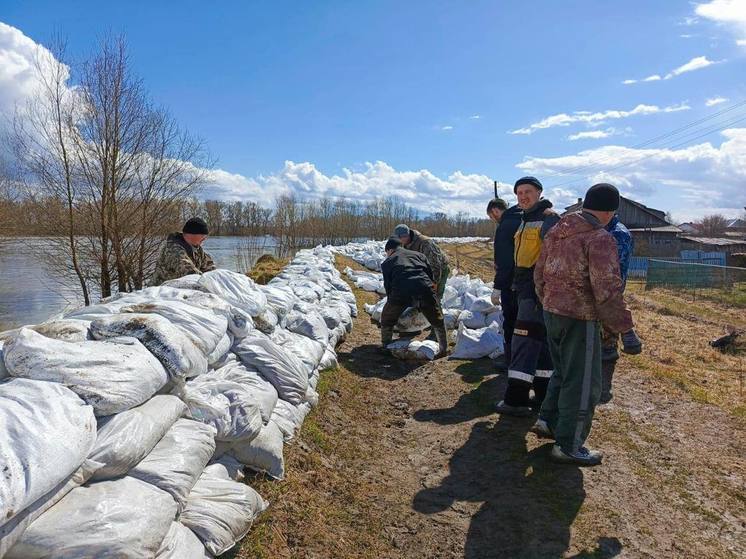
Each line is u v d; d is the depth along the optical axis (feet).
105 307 10.01
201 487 8.02
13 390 5.88
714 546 9.02
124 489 6.17
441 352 21.01
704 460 11.91
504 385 17.04
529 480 11.21
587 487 10.84
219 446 9.12
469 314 23.18
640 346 12.52
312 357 15.01
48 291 53.01
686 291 54.70
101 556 5.28
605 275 10.28
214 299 12.20
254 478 9.79
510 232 16.65
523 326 14.37
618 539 9.21
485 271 70.18
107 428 6.46
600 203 10.61
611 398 15.58
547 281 11.32
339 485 11.05
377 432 14.24
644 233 123.95
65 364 6.63
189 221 16.85
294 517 9.37
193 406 8.83
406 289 20.59
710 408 14.92
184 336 9.04
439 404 16.05
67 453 5.41
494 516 10.07
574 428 11.35
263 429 10.32
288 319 17.20
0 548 4.75
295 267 33.09
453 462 12.26
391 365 20.21
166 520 6.33
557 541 9.21
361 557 8.96
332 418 14.34
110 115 38.42
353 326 26.30
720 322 36.42
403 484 11.47
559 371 12.38
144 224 41.06
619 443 12.73
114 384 6.81
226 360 11.49
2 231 46.06
